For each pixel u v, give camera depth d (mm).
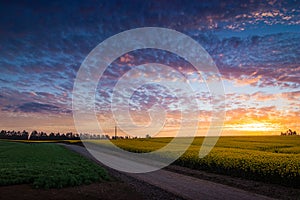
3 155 34688
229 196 13656
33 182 14805
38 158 30828
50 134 138625
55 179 14930
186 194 13930
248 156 24469
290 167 17188
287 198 13492
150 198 12906
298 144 45656
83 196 12461
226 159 22516
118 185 15570
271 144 46438
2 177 15461
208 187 16062
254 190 15445
